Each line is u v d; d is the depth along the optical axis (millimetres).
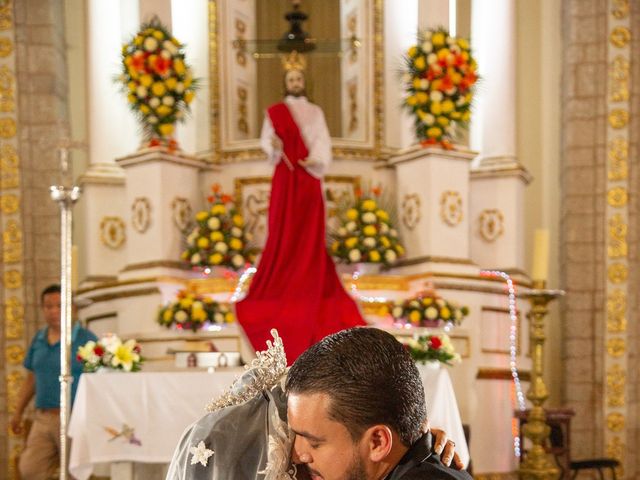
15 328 8508
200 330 7320
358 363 1676
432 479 1727
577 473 8188
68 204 5168
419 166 8070
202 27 8789
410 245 8094
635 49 8844
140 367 6090
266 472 1935
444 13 8672
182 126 8711
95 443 5484
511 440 7848
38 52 8750
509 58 8852
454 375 7461
